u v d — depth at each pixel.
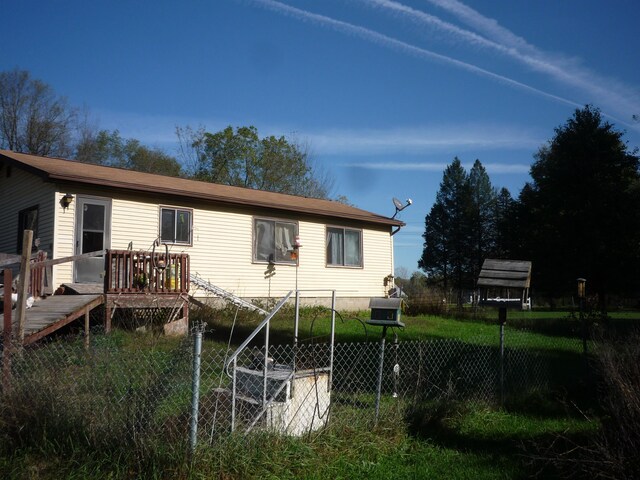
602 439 4.41
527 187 37.06
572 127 30.58
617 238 28.36
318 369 5.23
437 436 5.50
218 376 5.88
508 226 36.56
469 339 11.49
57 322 8.90
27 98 34.81
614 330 9.59
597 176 29.33
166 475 4.00
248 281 15.64
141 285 10.62
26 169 12.80
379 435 5.16
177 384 4.54
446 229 51.62
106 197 13.09
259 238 16.05
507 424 6.02
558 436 4.67
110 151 39.88
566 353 9.70
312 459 4.48
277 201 16.95
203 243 14.77
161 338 9.41
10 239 14.22
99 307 10.57
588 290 29.11
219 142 38.03
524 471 4.67
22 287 5.79
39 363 5.18
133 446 4.20
